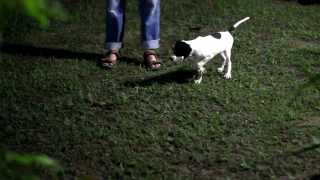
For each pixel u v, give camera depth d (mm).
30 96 4703
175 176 3631
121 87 4828
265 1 7645
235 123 4262
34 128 4223
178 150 3930
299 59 5465
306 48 5758
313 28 6512
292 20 6785
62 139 4070
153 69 5172
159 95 4680
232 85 4855
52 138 4082
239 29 6391
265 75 5094
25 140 4062
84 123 4281
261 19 6809
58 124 4270
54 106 4531
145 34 5227
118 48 5312
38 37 6109
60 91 4777
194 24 6613
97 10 7086
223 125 4238
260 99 4617
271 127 4211
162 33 6281
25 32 6227
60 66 5270
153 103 4555
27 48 5738
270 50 5707
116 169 3715
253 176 3656
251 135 4109
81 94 4703
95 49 5789
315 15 7039
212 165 3768
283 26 6559
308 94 4691
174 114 4391
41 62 5371
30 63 5344
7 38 6004
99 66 5281
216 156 3857
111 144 4004
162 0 7465
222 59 5387
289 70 5219
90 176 3662
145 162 3791
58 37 6137
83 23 6633
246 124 4250
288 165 3752
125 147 3963
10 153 1698
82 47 5836
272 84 4895
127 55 5574
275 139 4055
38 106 4535
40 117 4367
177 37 6168
